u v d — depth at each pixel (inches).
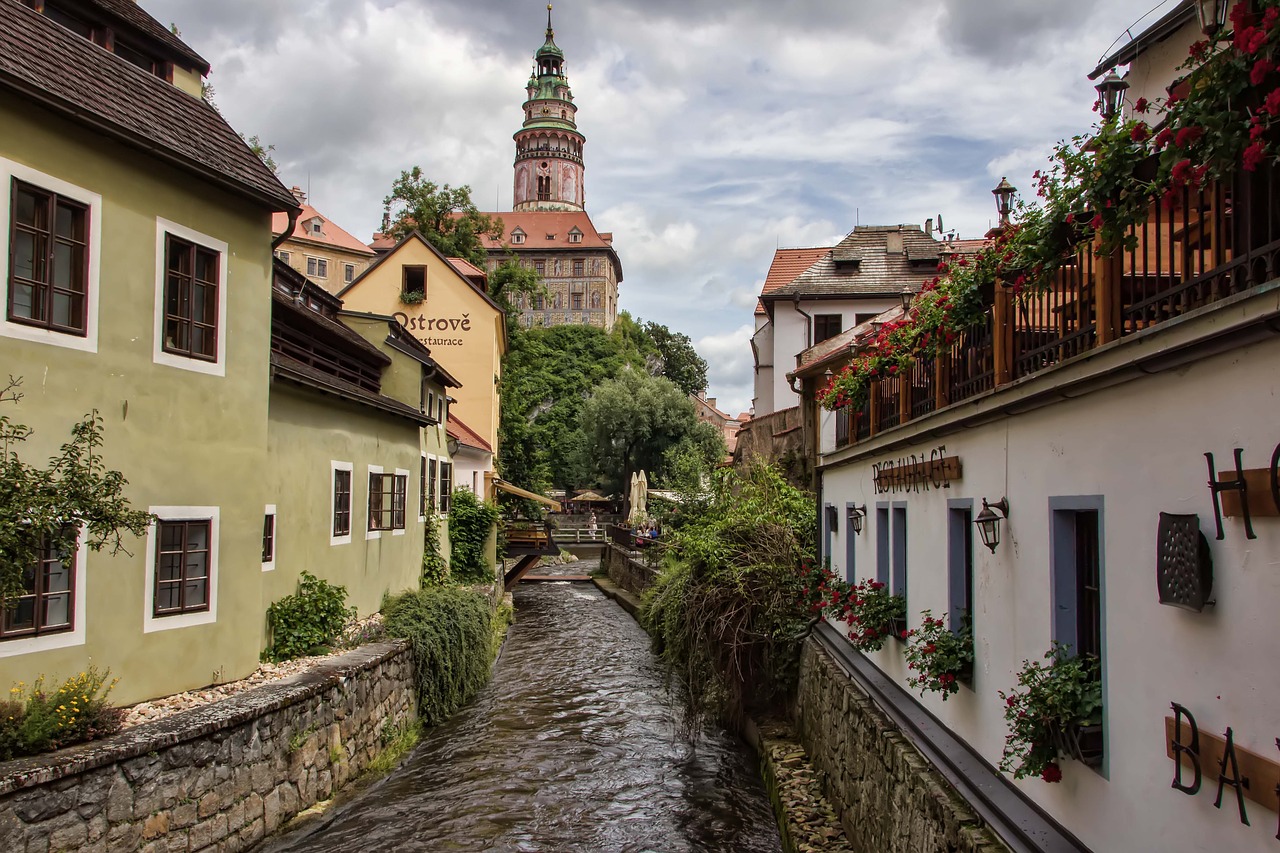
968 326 283.0
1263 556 131.6
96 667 347.6
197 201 406.0
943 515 300.5
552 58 4763.8
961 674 266.1
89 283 347.3
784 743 503.2
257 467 444.8
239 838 359.9
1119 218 173.0
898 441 350.9
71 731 303.1
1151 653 163.3
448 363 1298.0
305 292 709.3
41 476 283.7
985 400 246.7
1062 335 212.7
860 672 402.0
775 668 563.8
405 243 1307.8
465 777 514.9
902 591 371.2
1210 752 144.3
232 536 424.5
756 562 575.2
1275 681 128.6
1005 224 270.2
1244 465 135.8
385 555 693.3
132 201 369.1
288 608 501.4
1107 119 179.2
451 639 657.0
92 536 343.9
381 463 684.1
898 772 292.2
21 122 322.0
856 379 455.5
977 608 261.6
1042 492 213.9
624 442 2249.0
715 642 568.7
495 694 739.4
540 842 422.0
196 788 334.0
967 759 260.8
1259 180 138.2
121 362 361.1
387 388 783.7
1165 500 158.7
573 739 598.9
